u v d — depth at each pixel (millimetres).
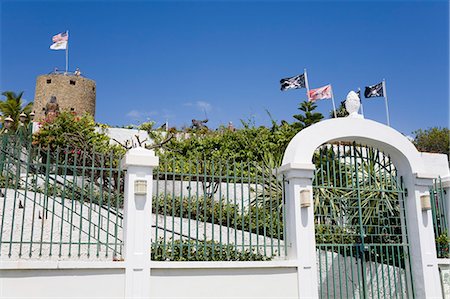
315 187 8578
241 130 17906
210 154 16641
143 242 6785
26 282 6125
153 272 6762
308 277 7613
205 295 6949
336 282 10164
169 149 15703
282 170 8266
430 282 8648
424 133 36500
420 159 9242
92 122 17781
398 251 8992
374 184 9336
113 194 11570
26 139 8898
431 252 8836
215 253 7816
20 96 32188
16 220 9219
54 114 17594
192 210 11430
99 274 6484
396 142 9117
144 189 6891
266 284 7348
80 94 42656
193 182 13742
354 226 9000
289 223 8039
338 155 9125
